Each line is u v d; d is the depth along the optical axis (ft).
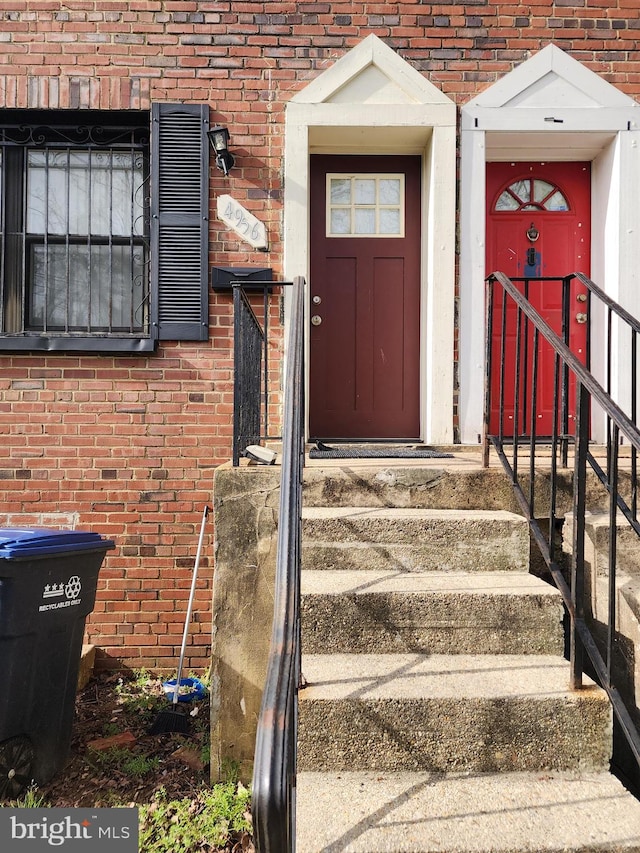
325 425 15.38
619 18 14.24
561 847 5.30
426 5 14.16
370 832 5.46
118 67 14.11
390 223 15.43
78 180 14.66
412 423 15.43
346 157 15.38
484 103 14.12
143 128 14.56
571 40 14.21
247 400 10.89
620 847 5.32
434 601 7.65
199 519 14.21
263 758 3.29
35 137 14.56
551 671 7.14
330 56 14.19
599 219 15.03
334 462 11.14
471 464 10.71
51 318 14.66
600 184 14.99
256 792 3.19
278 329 14.30
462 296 14.30
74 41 14.05
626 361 14.23
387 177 15.39
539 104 14.16
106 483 14.15
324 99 14.11
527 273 15.37
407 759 6.48
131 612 14.20
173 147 14.11
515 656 7.59
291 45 14.17
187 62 14.15
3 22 13.99
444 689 6.65
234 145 14.20
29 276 14.62
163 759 10.91
